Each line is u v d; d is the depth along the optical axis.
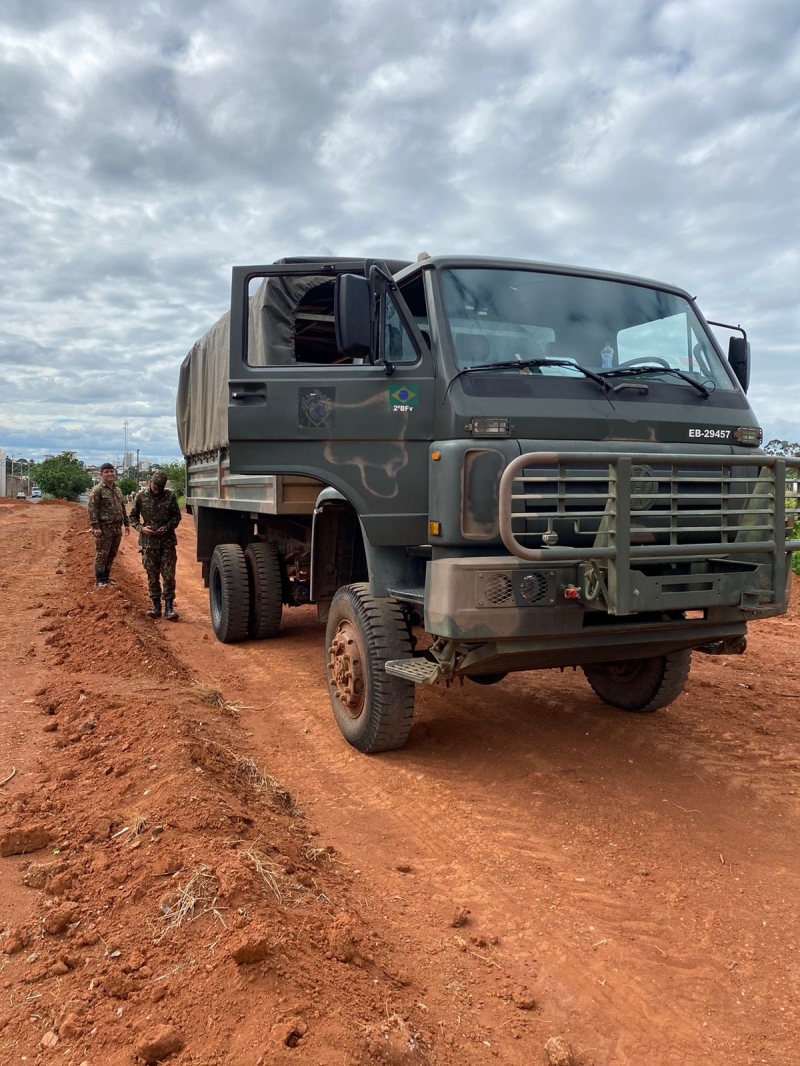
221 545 9.47
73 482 87.81
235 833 3.55
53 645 8.21
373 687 4.98
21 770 4.63
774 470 4.37
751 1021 2.72
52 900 3.14
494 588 4.09
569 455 3.88
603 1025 2.69
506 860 3.81
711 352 5.43
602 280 5.30
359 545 6.04
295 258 6.40
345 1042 2.28
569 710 6.18
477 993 2.80
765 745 5.38
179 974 2.56
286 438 5.00
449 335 4.71
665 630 4.60
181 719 5.14
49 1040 2.34
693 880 3.63
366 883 3.57
